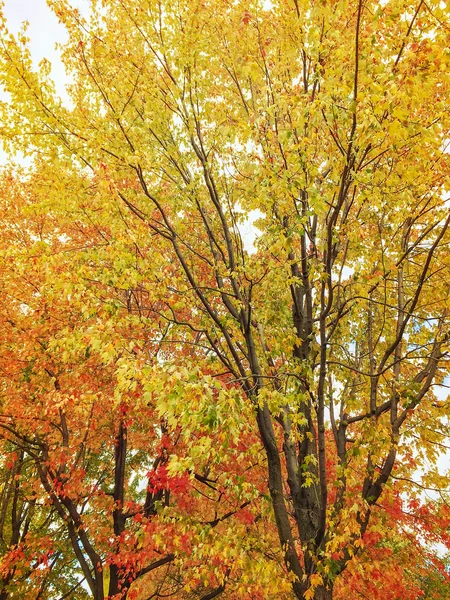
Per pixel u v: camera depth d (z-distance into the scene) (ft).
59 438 30.22
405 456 21.33
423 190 14.24
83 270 14.67
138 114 18.24
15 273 21.89
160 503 18.02
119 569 24.90
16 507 38.91
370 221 19.51
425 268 15.17
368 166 15.39
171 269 18.19
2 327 26.03
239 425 13.05
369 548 20.25
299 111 12.39
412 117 13.93
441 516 19.70
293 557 16.17
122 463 30.89
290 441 18.70
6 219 29.43
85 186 17.04
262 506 18.60
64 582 41.19
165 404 12.05
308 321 20.57
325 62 12.67
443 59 10.11
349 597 19.86
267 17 16.69
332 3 11.42
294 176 12.98
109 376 26.91
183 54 17.84
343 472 16.01
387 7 11.50
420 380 19.35
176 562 17.88
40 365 26.00
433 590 32.12
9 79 16.20
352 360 22.22
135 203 19.79
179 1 17.76
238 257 19.88
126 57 18.40
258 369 18.33
